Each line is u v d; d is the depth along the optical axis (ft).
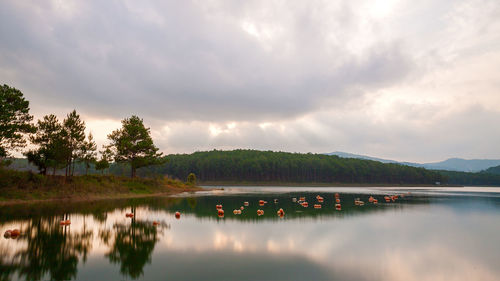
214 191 300.20
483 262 51.13
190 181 374.43
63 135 157.48
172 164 621.31
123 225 83.10
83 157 171.32
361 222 94.48
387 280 41.70
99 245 60.03
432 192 324.39
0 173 135.33
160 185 246.27
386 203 168.35
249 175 625.41
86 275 42.09
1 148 128.36
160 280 40.11
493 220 101.96
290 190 357.82
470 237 72.90
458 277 43.45
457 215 115.44
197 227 82.02
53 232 71.72
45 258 50.47
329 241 65.92
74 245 59.62
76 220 89.45
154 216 102.06
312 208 136.77
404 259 52.49
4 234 66.95
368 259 52.03
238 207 137.90
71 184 161.27
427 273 45.01
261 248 58.85
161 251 55.88
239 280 40.22
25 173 148.56
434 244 64.80
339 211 124.88
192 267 46.11
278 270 45.09
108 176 202.90
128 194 190.49
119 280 40.04
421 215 114.21
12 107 131.13
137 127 226.58
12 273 42.68
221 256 52.54
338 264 48.70
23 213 98.73
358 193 287.28
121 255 52.80
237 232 75.41
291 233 74.59
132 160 229.04
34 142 157.38
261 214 111.24
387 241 66.90
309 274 43.50
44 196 140.97
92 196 160.76
